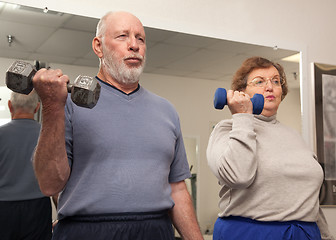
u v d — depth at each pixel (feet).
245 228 5.00
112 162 3.70
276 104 5.84
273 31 8.68
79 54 6.63
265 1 8.68
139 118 3.97
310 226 5.09
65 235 3.61
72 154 3.79
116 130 3.80
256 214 4.92
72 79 6.52
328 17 9.41
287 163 5.02
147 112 4.08
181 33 7.60
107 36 4.29
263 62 6.04
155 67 7.27
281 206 4.90
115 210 3.61
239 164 4.63
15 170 5.69
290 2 8.98
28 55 6.33
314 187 5.07
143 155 3.83
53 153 3.28
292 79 8.67
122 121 3.87
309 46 9.09
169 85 7.29
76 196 3.62
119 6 7.18
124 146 3.77
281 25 8.79
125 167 3.72
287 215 4.90
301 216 4.96
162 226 3.85
